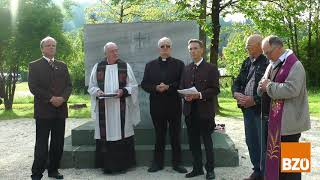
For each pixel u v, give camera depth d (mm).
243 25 18125
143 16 23234
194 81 6047
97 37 7879
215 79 6004
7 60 18906
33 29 18766
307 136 10062
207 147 6137
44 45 6102
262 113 5035
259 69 5457
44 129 6000
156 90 6359
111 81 6578
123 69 6621
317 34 33844
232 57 22797
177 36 7805
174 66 6500
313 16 26078
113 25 7863
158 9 22438
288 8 16062
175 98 6465
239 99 5562
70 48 20703
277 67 4676
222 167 6926
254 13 15852
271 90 4539
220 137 7777
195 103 5996
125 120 6641
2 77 18938
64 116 6180
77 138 7438
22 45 18672
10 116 16516
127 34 7848
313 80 34281
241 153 8125
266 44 4660
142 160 7004
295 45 34000
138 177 6406
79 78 33531
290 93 4453
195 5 15828
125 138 6676
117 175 6551
